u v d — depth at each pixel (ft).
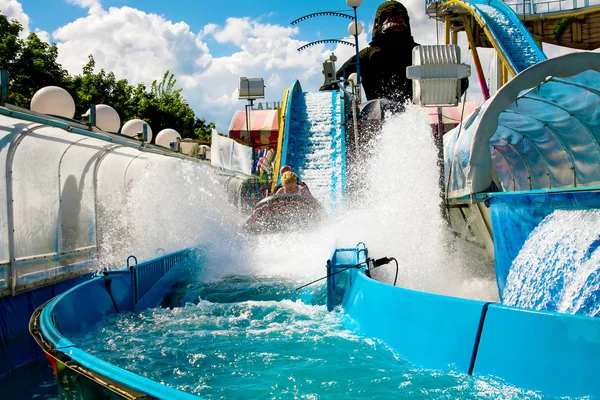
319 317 21.31
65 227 29.19
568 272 18.20
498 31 89.66
